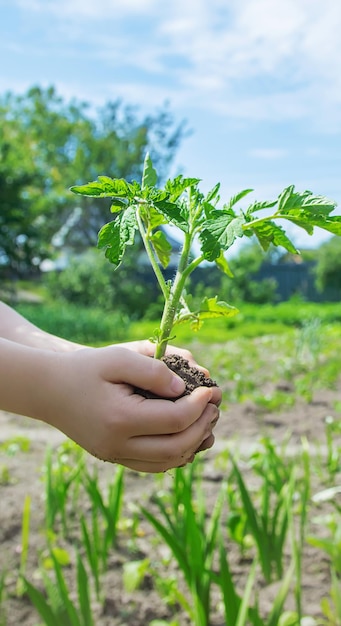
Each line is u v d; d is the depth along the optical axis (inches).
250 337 239.3
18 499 62.1
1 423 98.1
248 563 51.9
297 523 57.4
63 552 50.8
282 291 569.3
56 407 24.6
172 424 24.0
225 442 85.0
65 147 586.9
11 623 44.9
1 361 24.7
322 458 76.7
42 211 524.1
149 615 46.1
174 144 567.2
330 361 142.9
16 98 600.1
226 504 61.6
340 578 48.9
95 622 45.4
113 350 24.6
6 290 443.8
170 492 65.1
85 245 581.9
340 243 560.7
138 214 25.0
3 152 433.1
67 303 397.1
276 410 100.9
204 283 483.8
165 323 25.9
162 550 54.5
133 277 440.5
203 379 27.7
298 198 24.0
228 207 24.9
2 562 51.3
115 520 50.6
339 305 455.8
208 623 41.2
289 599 46.1
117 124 561.6
